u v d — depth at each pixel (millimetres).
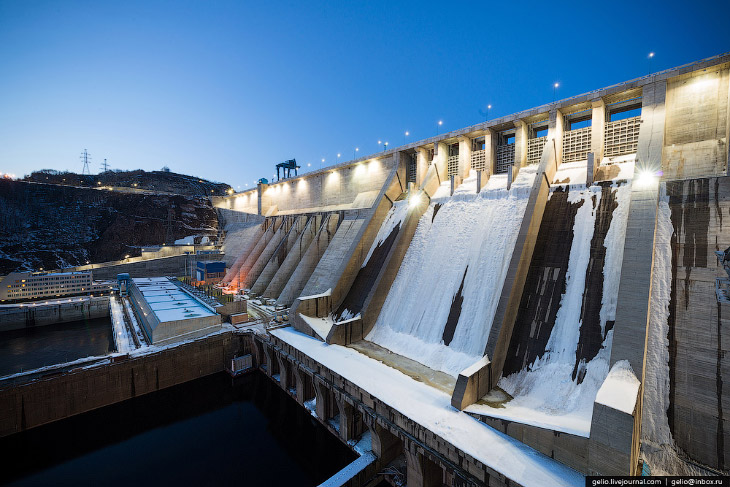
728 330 13047
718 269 14383
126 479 17422
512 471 11148
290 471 18078
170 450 19812
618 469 10273
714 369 12727
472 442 12484
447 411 14430
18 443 19266
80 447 20000
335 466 18609
